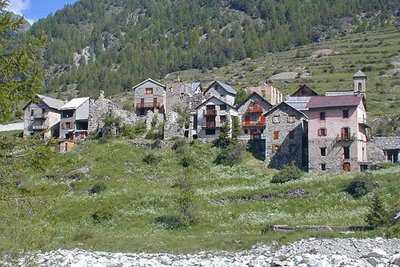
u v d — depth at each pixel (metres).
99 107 105.81
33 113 113.94
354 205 60.34
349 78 161.25
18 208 18.56
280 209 62.62
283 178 75.12
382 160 85.31
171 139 95.69
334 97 86.12
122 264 31.02
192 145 92.06
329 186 66.69
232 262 31.94
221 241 47.62
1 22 18.73
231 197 67.06
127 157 88.19
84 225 61.16
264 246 43.06
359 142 82.56
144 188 75.94
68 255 33.41
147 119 104.12
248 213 61.81
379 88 146.12
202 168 84.31
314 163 82.88
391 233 42.59
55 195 20.20
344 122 82.50
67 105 112.19
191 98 115.06
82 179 78.62
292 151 86.44
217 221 59.44
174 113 102.44
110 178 79.69
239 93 122.50
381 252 28.36
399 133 97.25
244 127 96.56
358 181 63.97
